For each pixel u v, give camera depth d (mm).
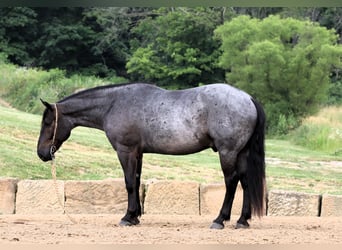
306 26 35406
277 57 33344
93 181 14781
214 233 11227
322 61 33781
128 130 12336
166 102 12148
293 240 10523
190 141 11922
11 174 19234
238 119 11625
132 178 12398
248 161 11883
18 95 33969
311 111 34219
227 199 11898
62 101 12938
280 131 31656
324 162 24547
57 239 10375
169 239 10469
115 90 12664
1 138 22703
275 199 14609
